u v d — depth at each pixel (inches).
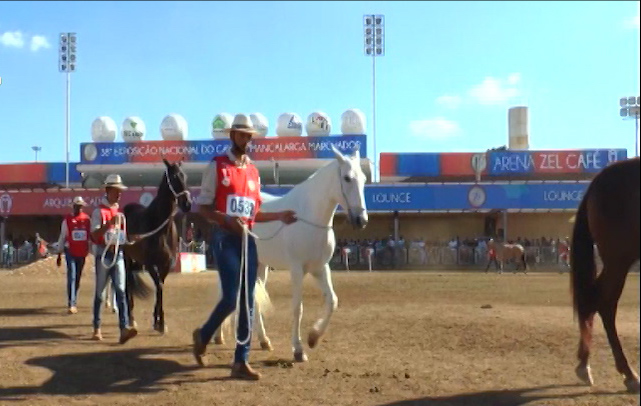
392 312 487.8
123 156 1422.2
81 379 272.7
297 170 1649.9
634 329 388.2
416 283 837.8
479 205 1389.0
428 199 1400.1
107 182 359.9
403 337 373.4
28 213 649.0
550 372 281.6
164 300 592.4
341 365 299.4
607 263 238.4
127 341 360.5
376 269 1312.7
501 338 364.2
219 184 265.7
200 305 549.0
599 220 237.0
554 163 1572.3
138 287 403.2
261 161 1644.9
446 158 1632.6
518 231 1501.0
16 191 653.3
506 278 951.0
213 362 306.5
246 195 268.7
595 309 251.6
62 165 989.2
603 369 286.0
